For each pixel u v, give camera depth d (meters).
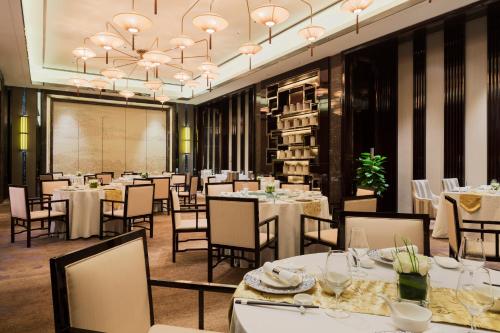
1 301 2.97
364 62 7.27
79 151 11.40
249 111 10.73
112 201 4.99
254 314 1.08
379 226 1.97
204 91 11.00
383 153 7.43
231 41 7.86
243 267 3.85
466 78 6.29
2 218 6.98
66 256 1.17
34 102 10.52
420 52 6.94
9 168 10.26
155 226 6.18
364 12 5.97
